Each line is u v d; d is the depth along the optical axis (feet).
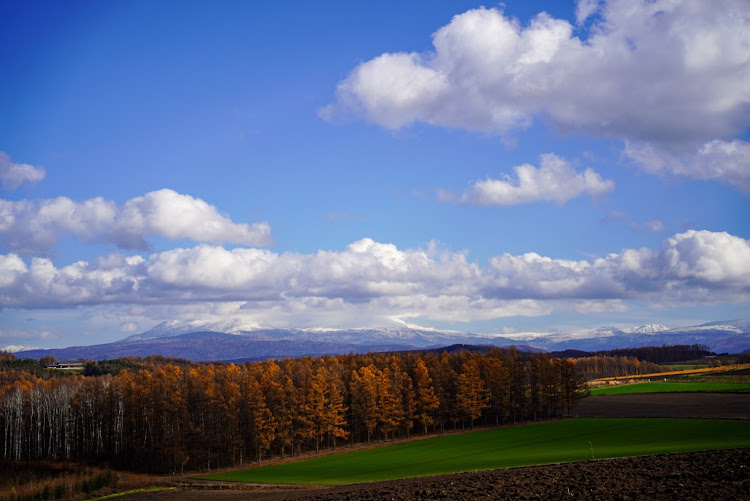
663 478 122.11
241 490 234.38
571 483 125.59
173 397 365.40
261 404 352.28
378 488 153.07
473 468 225.76
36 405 429.79
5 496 267.80
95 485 280.10
